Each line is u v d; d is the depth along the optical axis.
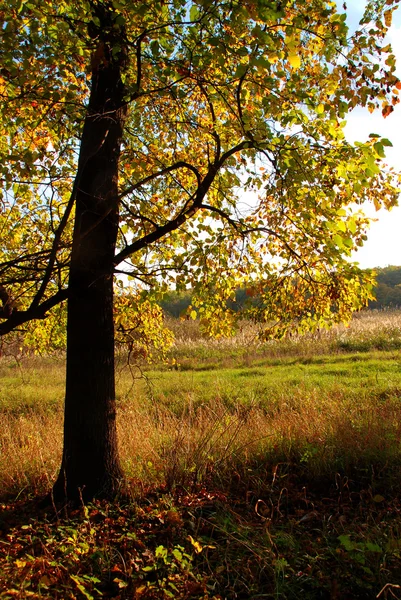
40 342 7.84
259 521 4.61
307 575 3.64
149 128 6.50
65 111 4.40
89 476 4.89
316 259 5.64
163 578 3.47
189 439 6.31
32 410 11.66
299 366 15.91
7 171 4.17
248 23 4.51
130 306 6.75
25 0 4.06
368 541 3.82
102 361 4.98
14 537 4.27
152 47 4.05
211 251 5.64
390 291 44.38
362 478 5.48
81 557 3.84
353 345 19.66
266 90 4.63
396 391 10.48
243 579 3.64
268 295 5.87
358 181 4.48
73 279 4.83
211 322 5.82
